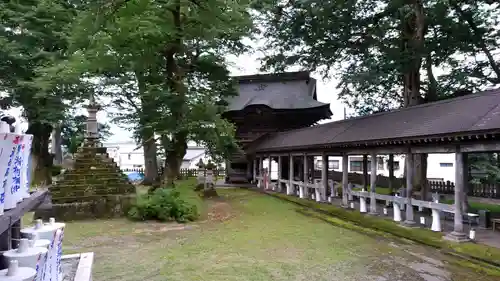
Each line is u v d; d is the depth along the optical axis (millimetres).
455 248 7633
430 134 8477
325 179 15305
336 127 15742
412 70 17375
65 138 33969
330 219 11883
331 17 16219
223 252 7754
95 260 7082
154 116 14891
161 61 15938
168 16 14125
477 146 7719
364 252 7781
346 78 17109
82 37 13719
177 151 16266
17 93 18594
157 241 8812
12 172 2602
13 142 2422
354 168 35625
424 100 18391
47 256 3176
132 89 17578
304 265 6812
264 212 13695
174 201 11977
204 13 13109
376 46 17141
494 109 7613
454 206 8422
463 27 15406
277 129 26734
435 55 17016
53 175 26734
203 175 20781
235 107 26547
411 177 10141
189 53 17984
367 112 21672
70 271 5070
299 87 28047
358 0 15625
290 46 18953
